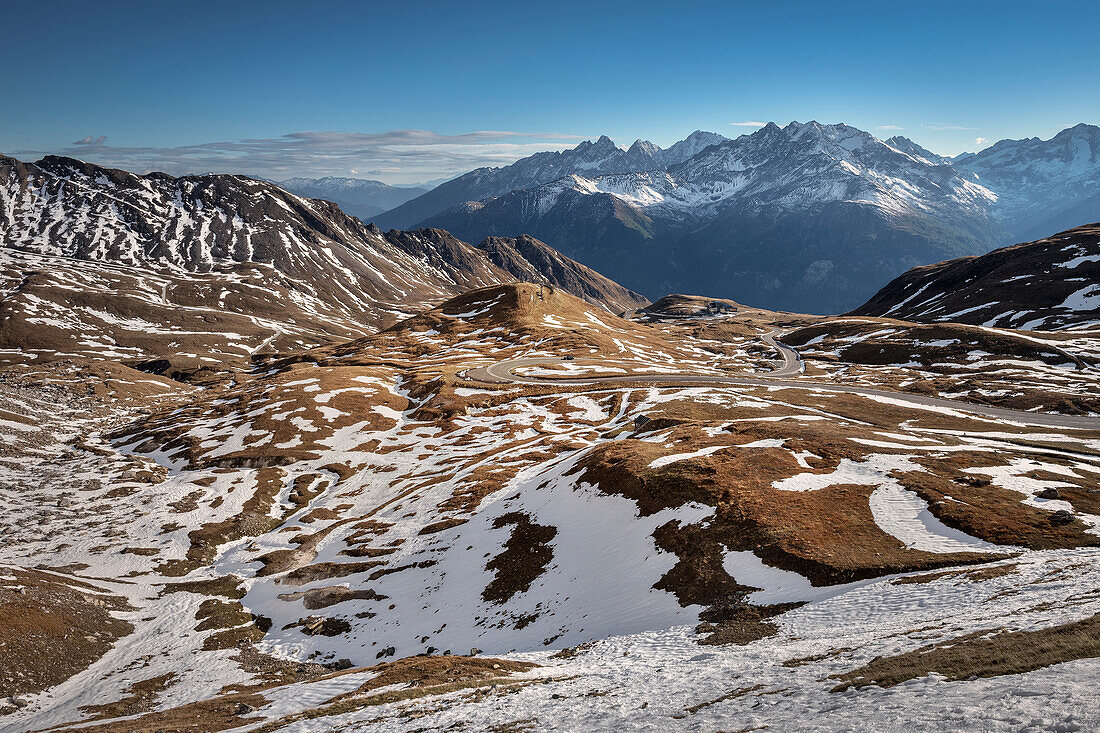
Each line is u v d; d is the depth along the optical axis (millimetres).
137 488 115250
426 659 46719
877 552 49062
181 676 56188
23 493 114250
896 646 28297
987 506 56094
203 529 96625
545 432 131500
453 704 32375
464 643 54125
